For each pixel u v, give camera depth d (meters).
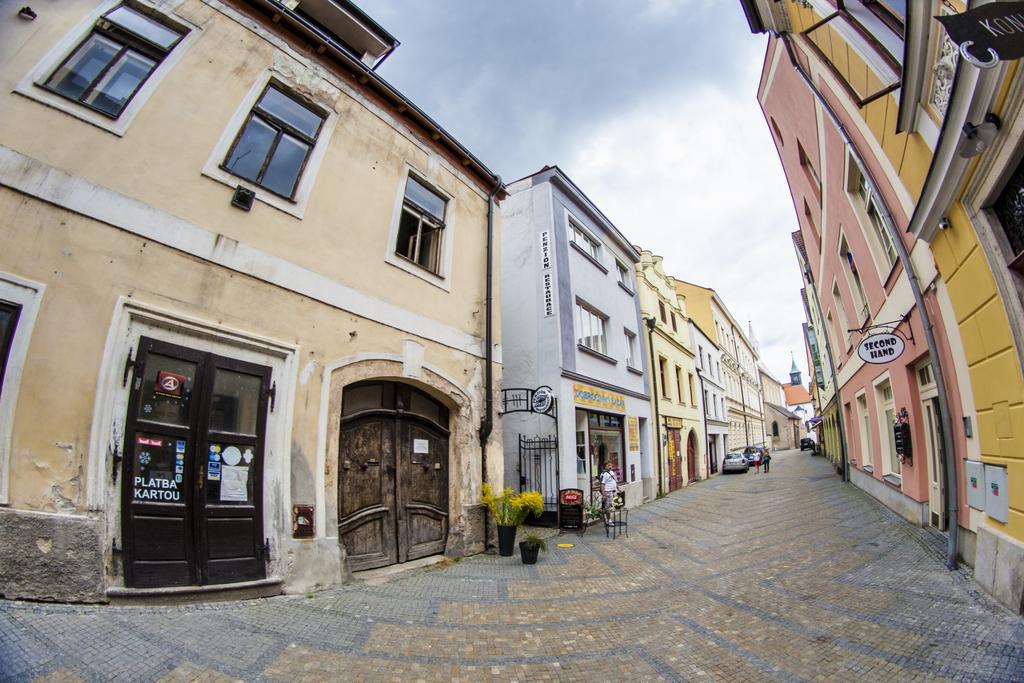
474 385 8.41
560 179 13.05
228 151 5.39
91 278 4.16
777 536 8.56
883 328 9.16
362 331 6.48
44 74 4.27
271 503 5.12
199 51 5.39
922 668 3.42
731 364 35.34
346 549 6.03
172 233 4.74
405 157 7.81
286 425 5.39
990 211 4.46
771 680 3.43
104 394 4.11
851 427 15.53
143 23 5.09
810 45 8.53
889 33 6.00
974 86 3.78
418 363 7.30
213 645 3.58
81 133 4.32
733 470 26.03
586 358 12.77
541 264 12.27
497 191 9.86
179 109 5.05
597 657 3.89
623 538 9.19
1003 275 4.30
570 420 11.40
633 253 17.41
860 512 10.28
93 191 4.27
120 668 3.04
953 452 5.98
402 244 7.75
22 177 3.92
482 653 3.94
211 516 4.65
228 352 5.04
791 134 12.69
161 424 4.46
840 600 5.00
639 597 5.49
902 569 5.91
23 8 4.31
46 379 3.83
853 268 11.50
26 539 3.57
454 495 7.68
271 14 6.13
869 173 7.39
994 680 3.17
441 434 7.82
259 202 5.55
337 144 6.68
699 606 5.12
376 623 4.43
